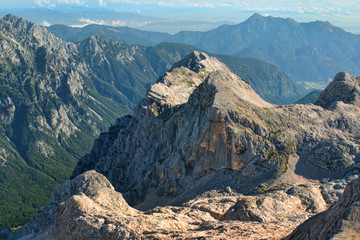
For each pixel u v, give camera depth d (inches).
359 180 1362.0
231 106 3895.2
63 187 4170.8
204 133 3905.0
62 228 2308.1
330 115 4126.5
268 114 3996.1
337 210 1323.8
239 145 3703.3
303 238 1390.3
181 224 2137.1
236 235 1781.5
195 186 3887.8
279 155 3654.0
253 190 3398.1
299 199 2701.8
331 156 3612.2
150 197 4318.4
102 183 3905.0
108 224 2046.0
